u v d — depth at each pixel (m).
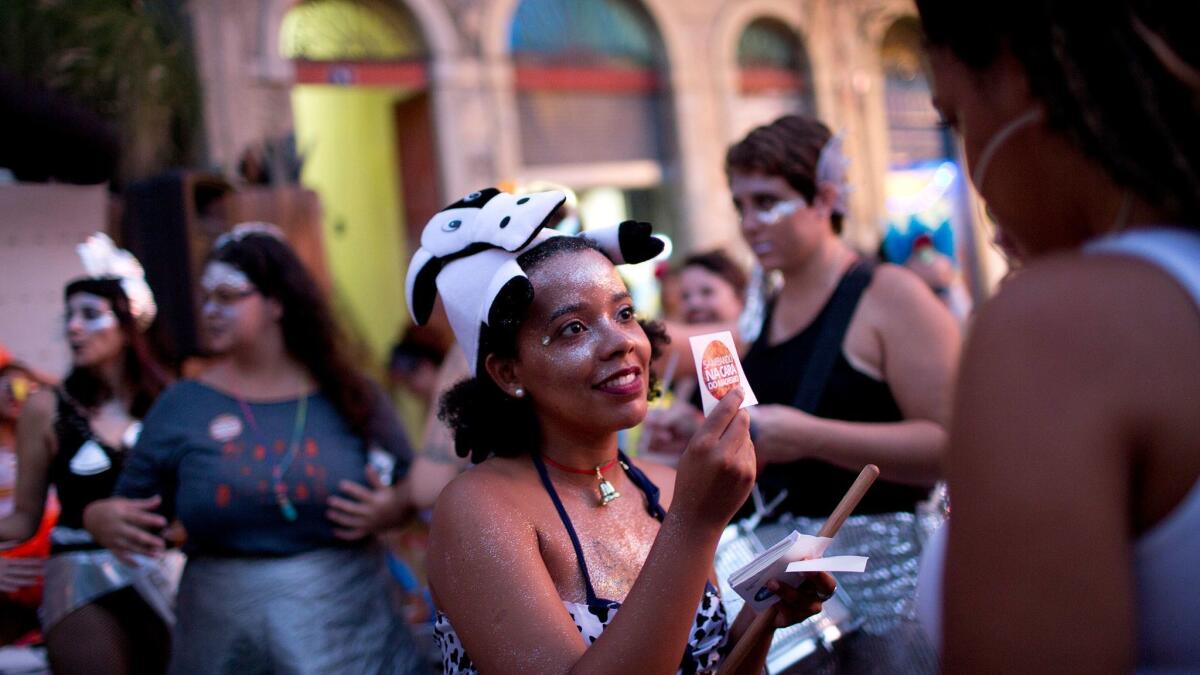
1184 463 0.72
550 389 1.42
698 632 1.49
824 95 9.80
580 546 1.43
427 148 8.20
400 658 2.69
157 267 3.89
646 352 1.47
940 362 2.23
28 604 3.07
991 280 6.16
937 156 10.40
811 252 2.39
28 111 3.27
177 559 3.03
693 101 9.17
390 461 2.79
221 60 6.85
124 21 5.39
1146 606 0.75
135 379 3.03
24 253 3.62
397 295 8.69
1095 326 0.74
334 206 9.62
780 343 2.44
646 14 9.07
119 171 5.12
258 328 2.68
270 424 2.64
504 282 1.38
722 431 1.22
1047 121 0.85
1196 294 0.74
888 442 2.18
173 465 2.60
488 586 1.30
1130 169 0.81
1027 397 0.75
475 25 8.13
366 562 2.72
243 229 2.81
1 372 3.32
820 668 2.04
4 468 3.28
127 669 2.79
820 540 1.32
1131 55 0.80
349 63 7.78
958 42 0.88
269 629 2.52
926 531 2.22
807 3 9.68
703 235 9.20
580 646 1.25
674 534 1.21
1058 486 0.72
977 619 0.75
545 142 8.70
